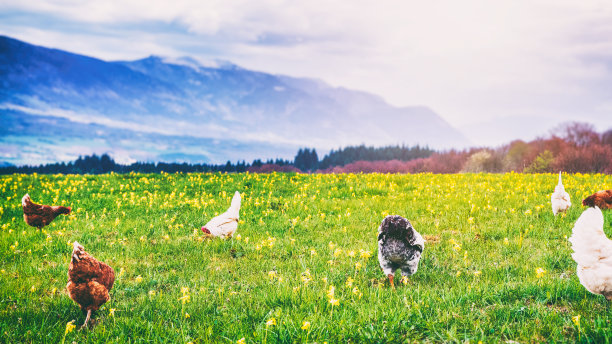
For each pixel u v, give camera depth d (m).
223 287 8.16
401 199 16.41
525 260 9.31
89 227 12.99
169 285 8.59
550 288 6.84
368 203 15.86
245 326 6.14
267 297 7.36
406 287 7.89
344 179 21.83
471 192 17.28
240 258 10.31
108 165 124.00
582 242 6.18
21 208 15.34
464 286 7.60
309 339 5.52
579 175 22.91
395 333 5.55
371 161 149.25
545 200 15.14
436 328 5.63
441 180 21.22
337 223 13.24
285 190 19.11
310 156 172.00
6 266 9.66
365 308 6.55
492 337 5.38
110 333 6.06
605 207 13.02
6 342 5.86
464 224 12.59
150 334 6.01
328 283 8.23
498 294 6.91
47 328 6.35
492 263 9.31
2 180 21.20
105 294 6.68
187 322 6.47
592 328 5.41
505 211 13.62
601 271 5.91
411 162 124.44
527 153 72.12
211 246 11.18
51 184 20.05
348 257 10.02
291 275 8.73
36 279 8.82
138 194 18.23
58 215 13.84
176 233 12.52
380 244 8.23
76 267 6.45
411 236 7.92
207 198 17.16
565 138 70.44
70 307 7.27
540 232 11.29
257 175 23.41
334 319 6.14
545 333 5.53
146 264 9.95
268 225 13.31
